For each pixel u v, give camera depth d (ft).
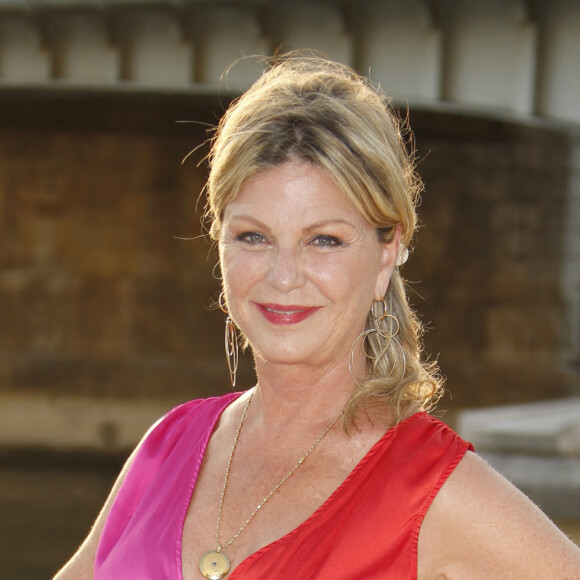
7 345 89.86
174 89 64.80
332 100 8.80
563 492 46.91
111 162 88.28
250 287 9.23
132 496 10.51
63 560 47.83
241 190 9.07
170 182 87.71
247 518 9.19
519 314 83.66
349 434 9.26
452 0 57.11
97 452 79.56
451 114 65.26
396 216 9.05
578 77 58.08
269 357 9.29
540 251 83.51
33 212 89.66
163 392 84.74
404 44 58.54
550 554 8.14
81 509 59.11
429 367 10.11
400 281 9.95
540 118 61.21
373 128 8.82
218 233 9.87
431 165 83.25
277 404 9.70
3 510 57.93
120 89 66.64
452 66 58.85
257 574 8.66
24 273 90.12
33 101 73.92
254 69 61.46
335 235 8.98
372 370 9.84
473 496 8.36
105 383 86.02
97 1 62.85
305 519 8.93
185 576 9.07
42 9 64.28
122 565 9.48
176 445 10.62
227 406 10.75
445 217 83.66
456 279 84.02
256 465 9.62
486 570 8.27
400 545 8.46
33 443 80.07
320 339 9.18
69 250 89.56
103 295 89.25
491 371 82.74
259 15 60.03
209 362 87.35
